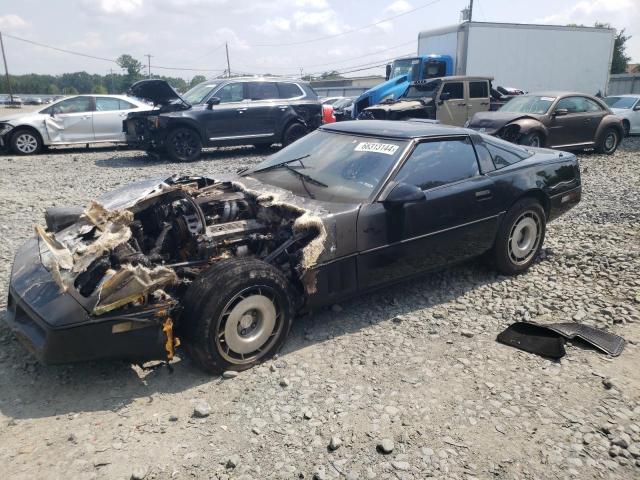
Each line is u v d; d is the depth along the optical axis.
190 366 3.46
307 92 13.70
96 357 3.03
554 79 19.23
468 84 14.78
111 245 3.27
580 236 6.23
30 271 3.42
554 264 5.39
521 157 5.17
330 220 3.67
